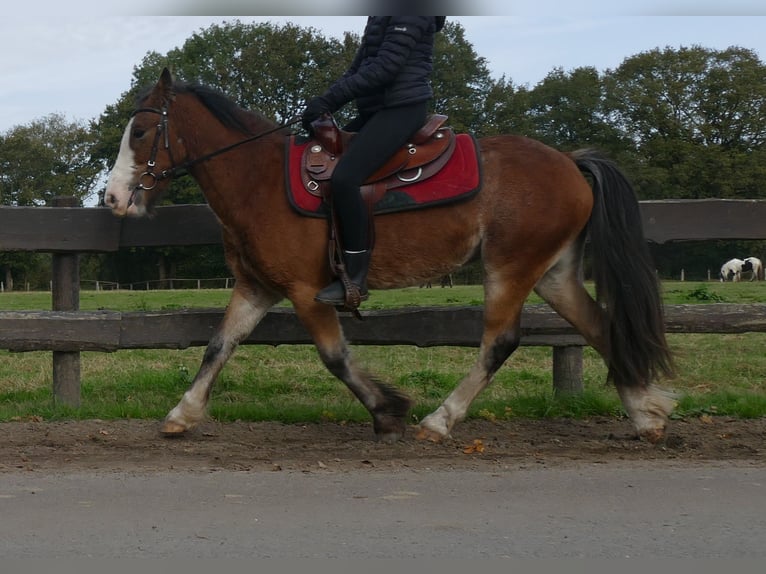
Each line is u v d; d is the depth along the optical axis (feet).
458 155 17.98
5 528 12.47
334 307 18.21
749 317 21.13
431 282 20.44
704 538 12.03
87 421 20.68
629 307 17.97
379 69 17.21
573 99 169.89
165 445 18.34
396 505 13.61
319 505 13.62
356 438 19.21
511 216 17.72
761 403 21.67
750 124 174.81
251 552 11.51
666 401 18.58
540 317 21.71
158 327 21.81
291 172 17.89
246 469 16.16
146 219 22.02
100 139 179.11
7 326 21.45
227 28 162.91
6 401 24.02
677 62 177.47
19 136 214.69
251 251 18.01
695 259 154.61
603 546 11.73
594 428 20.27
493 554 11.44
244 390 26.37
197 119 18.42
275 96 154.92
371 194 17.67
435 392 26.17
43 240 21.77
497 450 17.88
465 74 158.20
